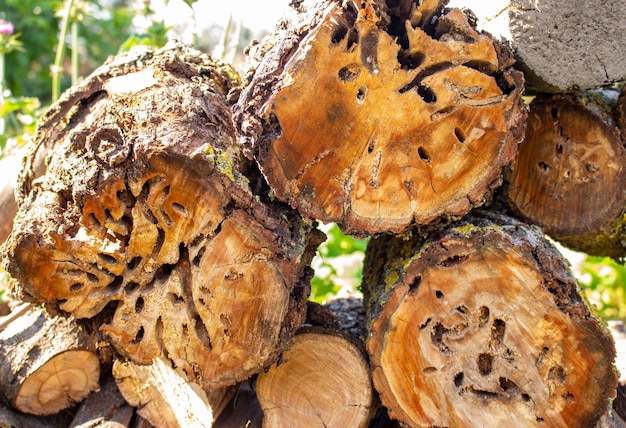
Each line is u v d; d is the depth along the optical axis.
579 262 1.49
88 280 0.59
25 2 2.41
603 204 0.70
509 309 0.61
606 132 0.68
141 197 0.57
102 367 0.78
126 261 0.59
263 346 0.58
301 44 0.53
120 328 0.60
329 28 0.53
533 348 0.61
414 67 0.56
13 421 0.71
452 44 0.55
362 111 0.55
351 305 0.86
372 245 0.78
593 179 0.70
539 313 0.61
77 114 0.70
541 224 0.73
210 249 0.56
